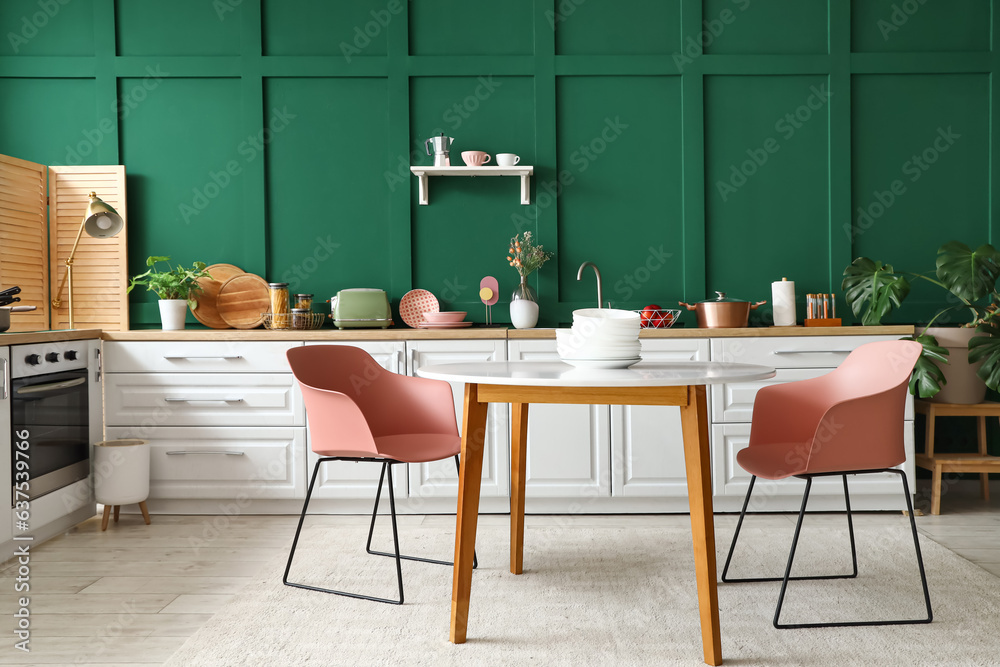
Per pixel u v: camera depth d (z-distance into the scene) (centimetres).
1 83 355
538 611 206
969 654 176
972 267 302
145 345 310
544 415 307
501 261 359
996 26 353
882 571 235
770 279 358
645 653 179
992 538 272
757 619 199
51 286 347
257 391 309
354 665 174
